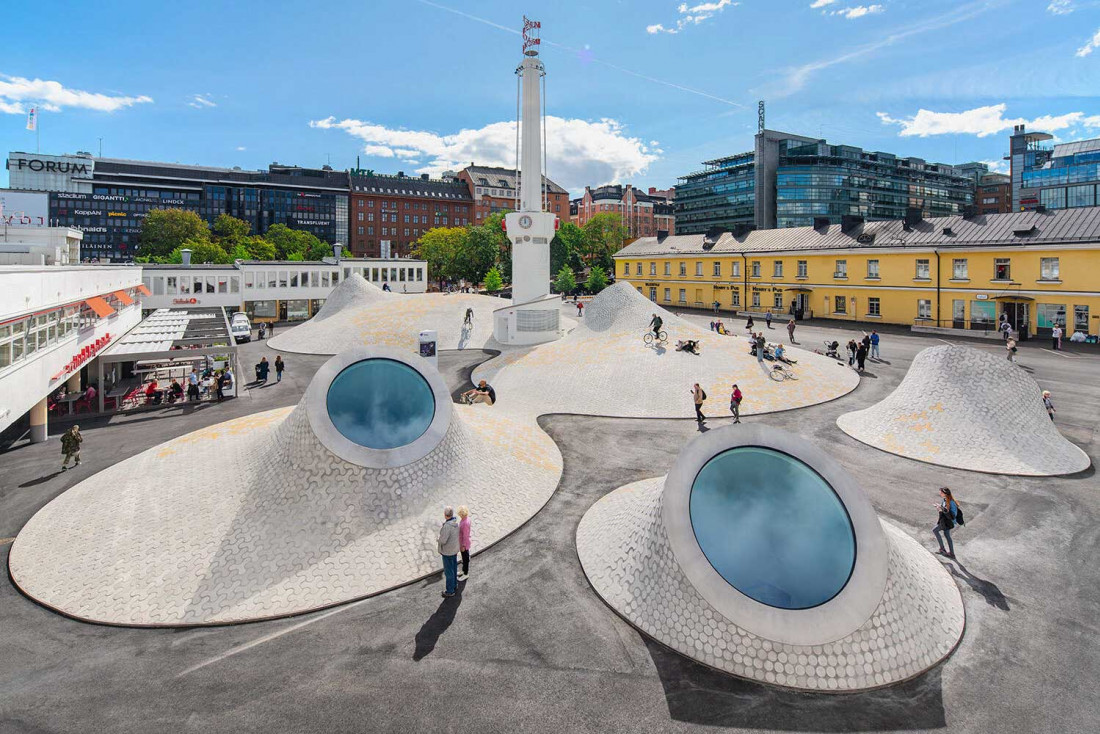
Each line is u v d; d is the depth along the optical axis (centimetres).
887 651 955
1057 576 1237
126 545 1368
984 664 973
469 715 870
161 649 1043
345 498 1430
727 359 3078
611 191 18138
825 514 1076
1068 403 2555
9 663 1008
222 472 1664
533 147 4488
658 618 1059
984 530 1450
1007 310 4581
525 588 1217
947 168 17338
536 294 4584
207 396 3162
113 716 875
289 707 890
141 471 1769
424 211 15550
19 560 1366
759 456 1163
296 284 6781
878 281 5422
